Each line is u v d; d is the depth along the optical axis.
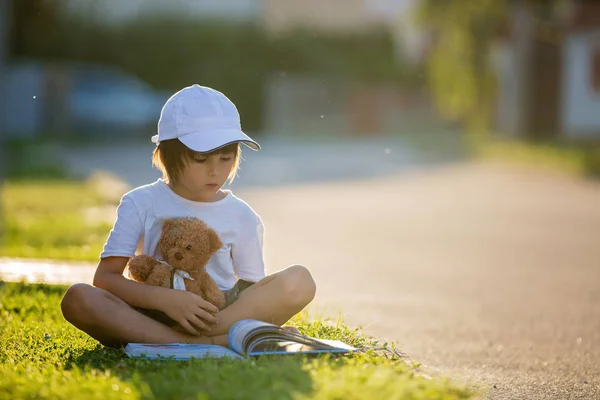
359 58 49.78
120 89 42.31
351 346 6.36
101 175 24.19
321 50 48.72
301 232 15.99
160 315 6.17
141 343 6.02
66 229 14.27
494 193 23.12
